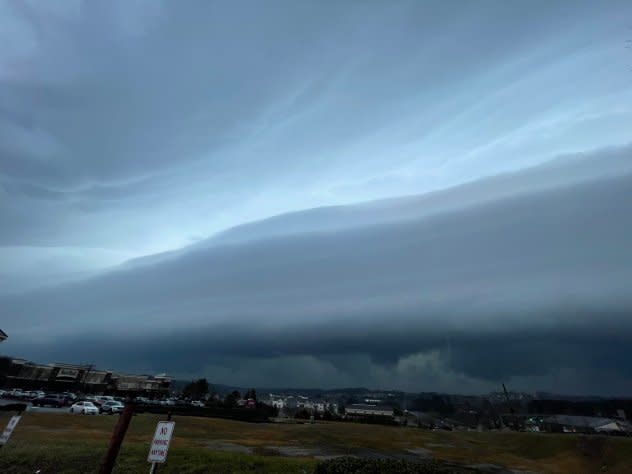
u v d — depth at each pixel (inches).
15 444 623.2
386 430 1638.8
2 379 3233.3
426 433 1679.4
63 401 1987.0
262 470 546.6
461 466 951.6
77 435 876.6
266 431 1307.8
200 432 1147.9
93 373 3666.3
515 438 1584.6
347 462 408.8
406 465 407.2
